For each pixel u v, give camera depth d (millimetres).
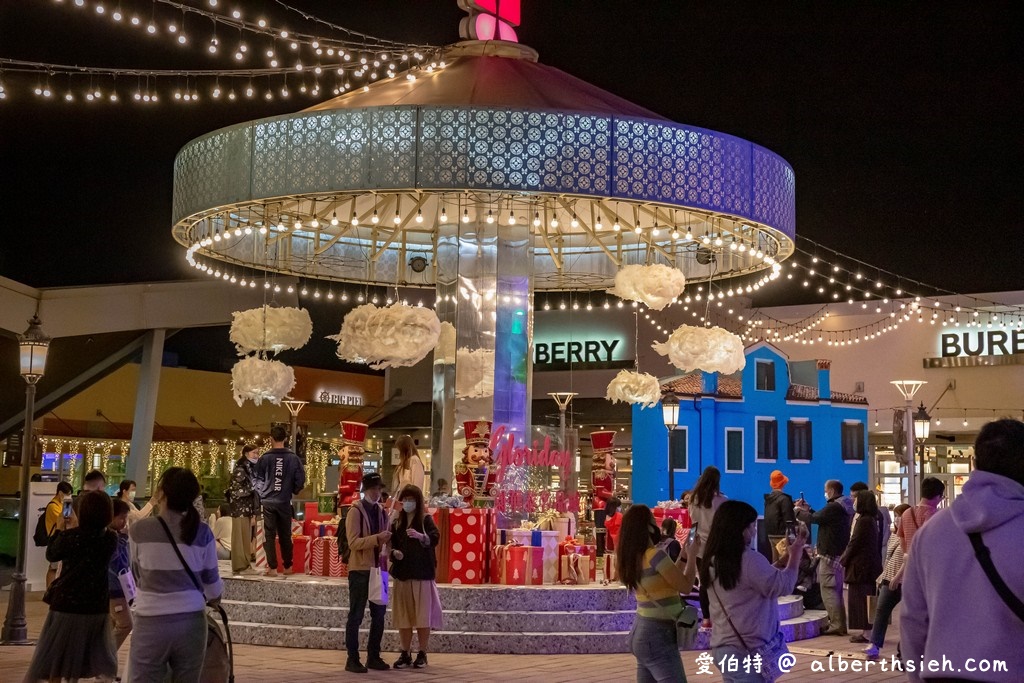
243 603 12133
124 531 9398
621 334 40719
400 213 16953
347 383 44094
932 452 38000
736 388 33031
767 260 15695
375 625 10148
